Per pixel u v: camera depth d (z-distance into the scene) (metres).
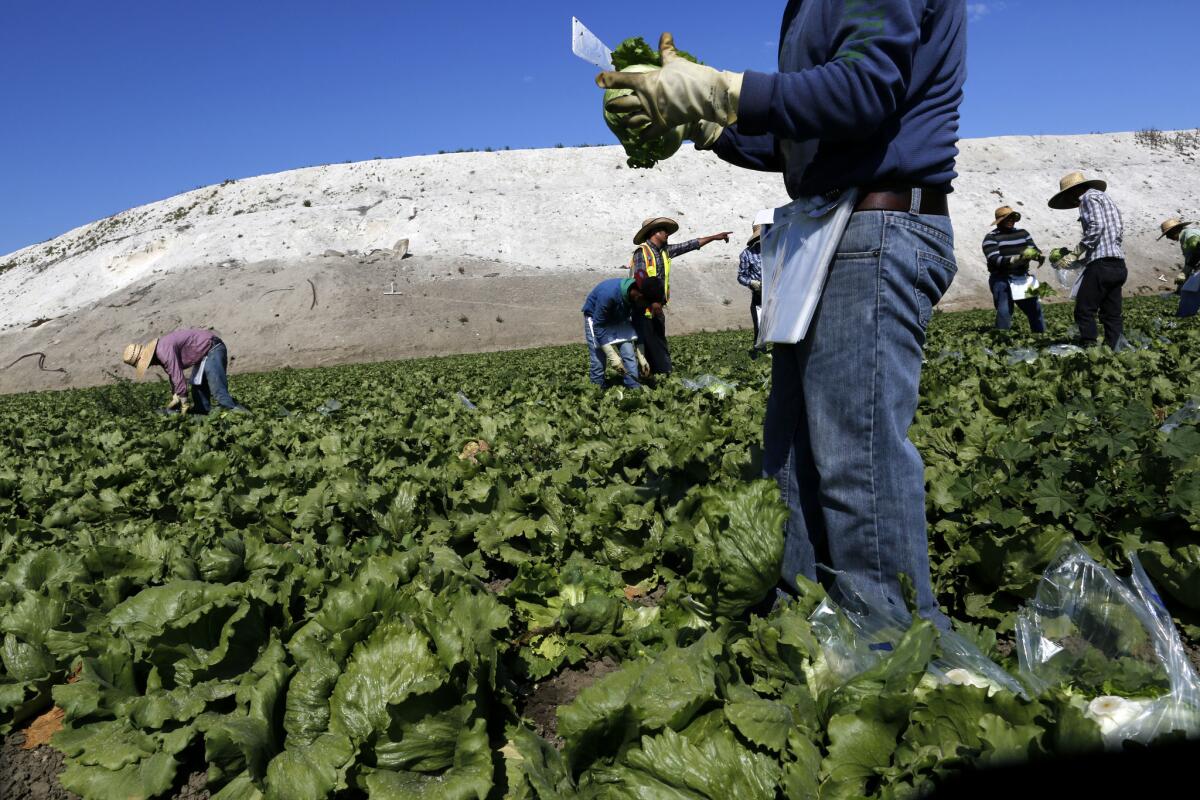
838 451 2.15
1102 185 9.50
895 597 2.14
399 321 40.53
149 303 45.03
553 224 53.69
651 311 7.88
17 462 6.77
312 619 2.38
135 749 2.10
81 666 2.54
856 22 1.87
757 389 6.97
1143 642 1.84
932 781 1.46
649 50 2.02
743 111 1.89
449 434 6.08
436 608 2.22
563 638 2.55
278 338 39.66
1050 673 1.81
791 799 1.56
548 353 21.89
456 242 51.88
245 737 1.85
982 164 63.94
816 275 2.10
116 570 3.02
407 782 1.81
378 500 3.71
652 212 55.00
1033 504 2.81
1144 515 2.61
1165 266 51.28
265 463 5.75
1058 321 14.78
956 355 8.38
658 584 3.09
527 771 1.60
